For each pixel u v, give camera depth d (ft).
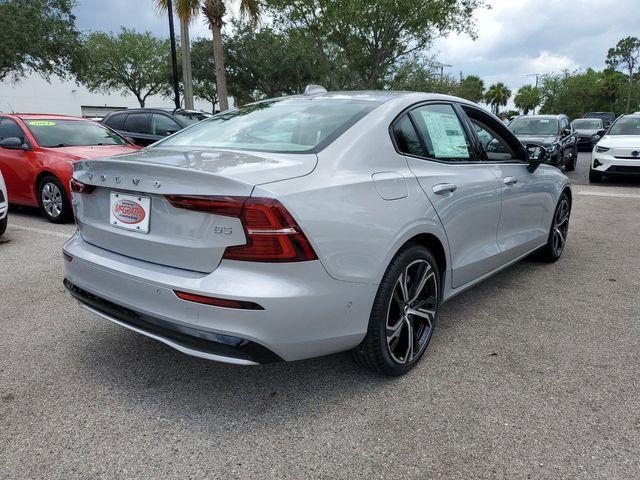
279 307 6.97
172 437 7.55
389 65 61.05
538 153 13.74
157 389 8.84
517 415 8.08
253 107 11.34
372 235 8.02
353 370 9.53
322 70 80.79
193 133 10.83
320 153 8.27
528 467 6.89
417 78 80.43
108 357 9.98
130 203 8.02
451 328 11.53
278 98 11.71
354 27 54.19
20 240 19.42
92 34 106.01
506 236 12.91
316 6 54.49
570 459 7.04
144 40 109.70
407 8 51.01
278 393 8.75
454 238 10.30
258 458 7.11
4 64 64.90
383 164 8.86
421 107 10.42
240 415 8.11
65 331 11.17
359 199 8.00
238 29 90.58
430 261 9.56
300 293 7.12
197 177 7.05
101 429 7.72
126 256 8.21
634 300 13.34
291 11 54.54
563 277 15.37
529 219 14.12
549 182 15.20
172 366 9.65
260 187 6.93
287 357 7.43
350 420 7.97
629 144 36.29
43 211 23.04
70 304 12.76
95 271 8.41
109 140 25.40
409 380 9.20
